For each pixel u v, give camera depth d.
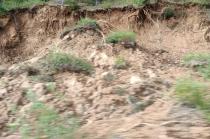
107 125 6.55
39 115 7.08
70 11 24.53
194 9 24.64
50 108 7.40
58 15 24.61
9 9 25.59
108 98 8.55
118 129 6.21
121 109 7.82
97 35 19.39
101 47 17.34
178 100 6.89
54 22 24.55
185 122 6.01
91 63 15.45
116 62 15.14
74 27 20.53
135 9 24.16
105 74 11.80
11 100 9.22
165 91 8.59
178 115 6.31
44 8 25.12
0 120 8.03
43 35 24.44
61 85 10.51
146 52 18.41
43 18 24.89
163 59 17.64
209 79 9.12
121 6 24.56
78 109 8.26
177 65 15.68
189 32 23.38
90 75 11.98
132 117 6.82
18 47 24.52
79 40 18.73
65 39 19.42
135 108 7.60
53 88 9.65
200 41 22.53
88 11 24.42
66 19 24.41
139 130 6.00
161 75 13.21
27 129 6.59
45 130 6.27
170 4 25.03
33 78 10.87
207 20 23.66
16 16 25.42
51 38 24.12
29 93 8.87
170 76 12.89
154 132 5.82
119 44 17.70
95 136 6.02
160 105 7.14
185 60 15.90
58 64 12.14
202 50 21.23
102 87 9.89
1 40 24.73
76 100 8.89
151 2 25.09
